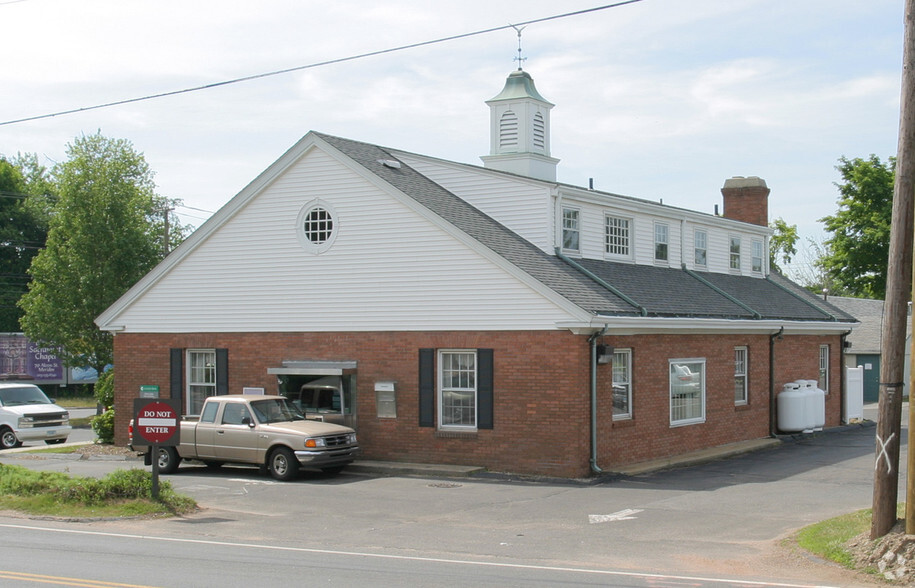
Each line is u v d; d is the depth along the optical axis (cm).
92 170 4428
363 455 2284
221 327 2512
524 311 2083
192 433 2156
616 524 1506
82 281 4356
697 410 2483
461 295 2170
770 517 1560
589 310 2005
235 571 1108
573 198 2419
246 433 2094
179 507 1655
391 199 2273
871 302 5294
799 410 2841
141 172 4622
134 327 2644
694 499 1758
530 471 2061
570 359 2020
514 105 2875
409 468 2138
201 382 2566
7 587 1012
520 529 1469
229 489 1930
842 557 1179
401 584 1034
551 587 1025
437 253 2206
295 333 2403
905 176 1178
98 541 1351
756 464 2283
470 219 2316
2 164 6850
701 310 2455
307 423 2119
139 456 2531
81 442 3294
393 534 1429
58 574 1083
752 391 2742
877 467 1195
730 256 3216
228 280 2509
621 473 2048
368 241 2308
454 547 1317
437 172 2567
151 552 1251
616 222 2616
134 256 4459
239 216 2498
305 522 1545
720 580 1088
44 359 5772
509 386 2097
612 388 2142
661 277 2647
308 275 2394
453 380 2198
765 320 2720
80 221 4381
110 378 2877
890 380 1189
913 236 1188
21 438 3072
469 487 1941
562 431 2023
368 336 2297
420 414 2216
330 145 2353
